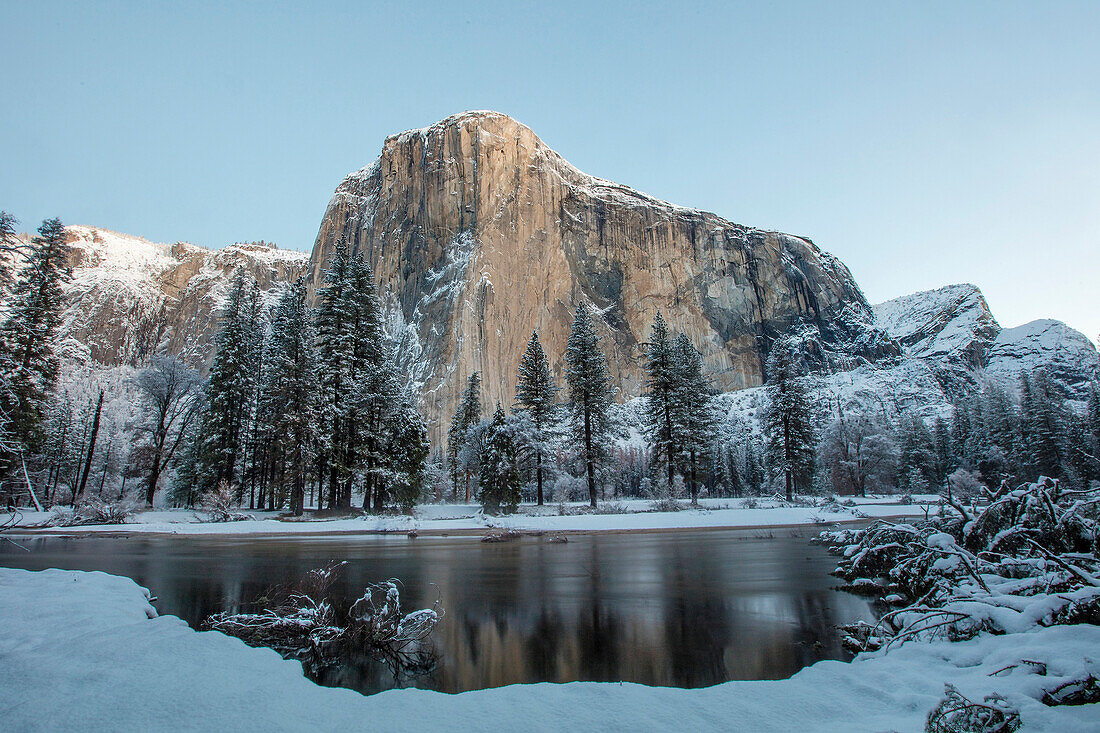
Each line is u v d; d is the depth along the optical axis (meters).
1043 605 5.70
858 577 11.80
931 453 65.69
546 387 46.66
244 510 34.09
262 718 3.30
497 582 11.48
